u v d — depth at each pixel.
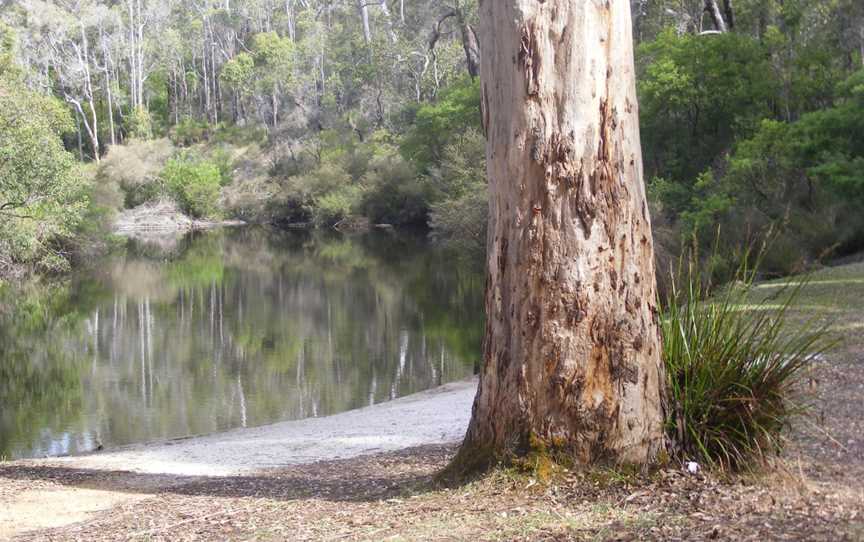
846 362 6.48
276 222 60.31
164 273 34.78
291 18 91.00
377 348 18.17
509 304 4.54
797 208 18.06
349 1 82.12
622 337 4.40
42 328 22.27
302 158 62.41
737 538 3.34
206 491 6.52
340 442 8.85
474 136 33.25
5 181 21.78
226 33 91.44
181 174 60.06
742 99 23.80
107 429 12.23
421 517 4.24
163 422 12.55
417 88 64.06
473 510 4.20
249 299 27.12
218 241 48.91
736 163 18.83
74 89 75.69
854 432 4.73
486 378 4.70
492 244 4.64
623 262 4.42
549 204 4.40
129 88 86.00
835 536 3.25
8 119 21.77
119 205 45.66
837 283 11.49
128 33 84.50
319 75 75.69
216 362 17.27
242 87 79.50
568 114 4.36
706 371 4.58
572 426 4.41
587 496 4.19
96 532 5.25
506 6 4.43
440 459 6.70
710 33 26.53
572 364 4.40
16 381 15.82
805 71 24.06
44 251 31.81
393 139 60.41
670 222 20.89
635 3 37.72
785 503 3.79
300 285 30.00
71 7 79.69
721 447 4.37
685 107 24.92
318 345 18.81
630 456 4.36
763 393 4.52
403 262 35.97
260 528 4.64
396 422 9.99
